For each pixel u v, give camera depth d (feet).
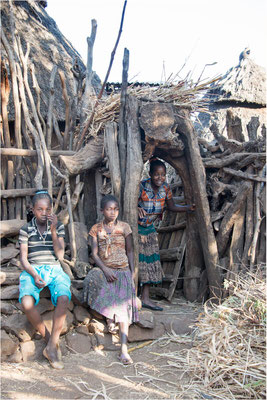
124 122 13.38
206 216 13.94
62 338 11.23
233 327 10.59
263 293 11.30
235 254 14.51
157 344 11.73
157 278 13.84
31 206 14.29
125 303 11.48
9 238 13.16
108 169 14.29
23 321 10.68
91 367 10.15
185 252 15.35
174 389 9.16
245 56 25.68
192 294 14.94
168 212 16.66
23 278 10.57
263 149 14.96
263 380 8.96
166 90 13.69
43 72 21.34
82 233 13.93
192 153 13.65
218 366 9.49
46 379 9.29
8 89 14.83
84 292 11.80
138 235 13.82
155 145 13.07
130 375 9.82
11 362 10.07
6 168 14.32
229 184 15.15
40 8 27.91
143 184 13.84
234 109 23.66
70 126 16.40
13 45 14.61
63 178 13.55
